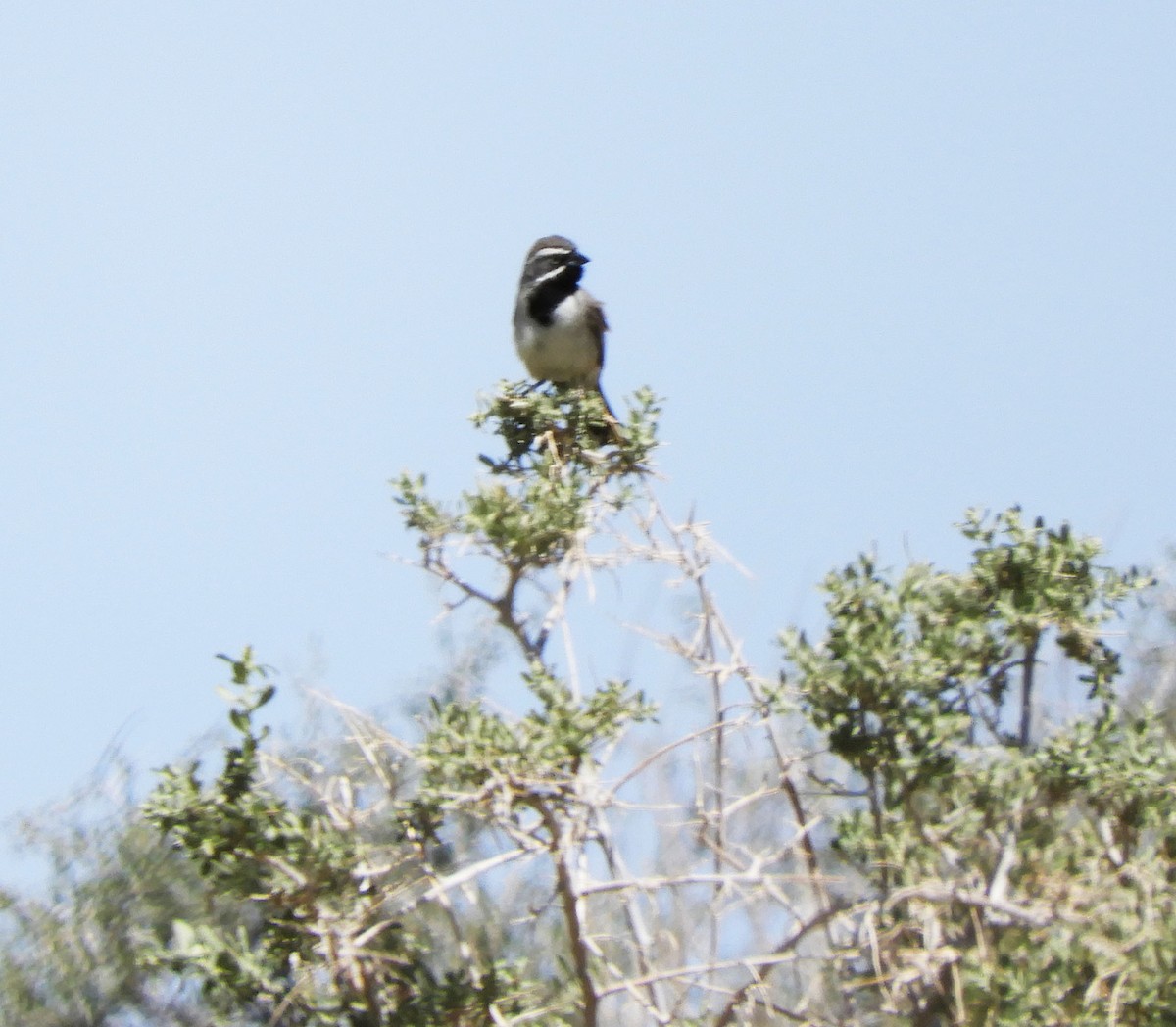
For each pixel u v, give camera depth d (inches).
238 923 573.0
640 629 443.5
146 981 576.7
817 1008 433.7
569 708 397.1
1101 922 397.4
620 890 410.9
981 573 466.3
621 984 397.1
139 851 586.2
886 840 414.9
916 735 437.1
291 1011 425.1
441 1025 418.6
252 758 429.7
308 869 415.5
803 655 443.2
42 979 573.9
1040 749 440.5
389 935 436.1
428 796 405.1
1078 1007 403.5
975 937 417.4
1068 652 467.8
